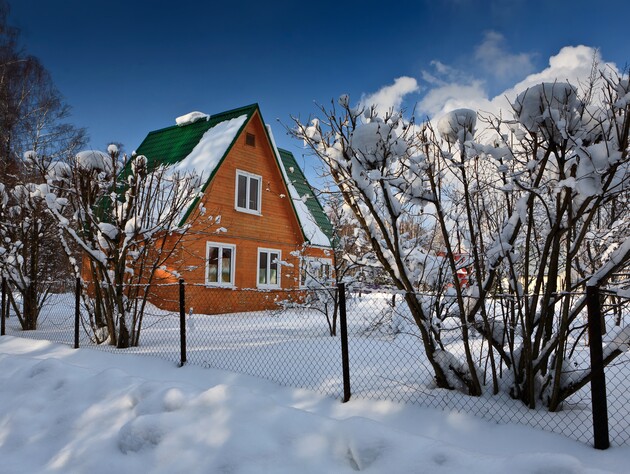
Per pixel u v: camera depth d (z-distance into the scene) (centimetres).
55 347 801
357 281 934
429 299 508
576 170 395
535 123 394
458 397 449
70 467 432
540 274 434
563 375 413
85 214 877
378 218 473
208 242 1509
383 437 357
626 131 370
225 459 383
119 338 805
